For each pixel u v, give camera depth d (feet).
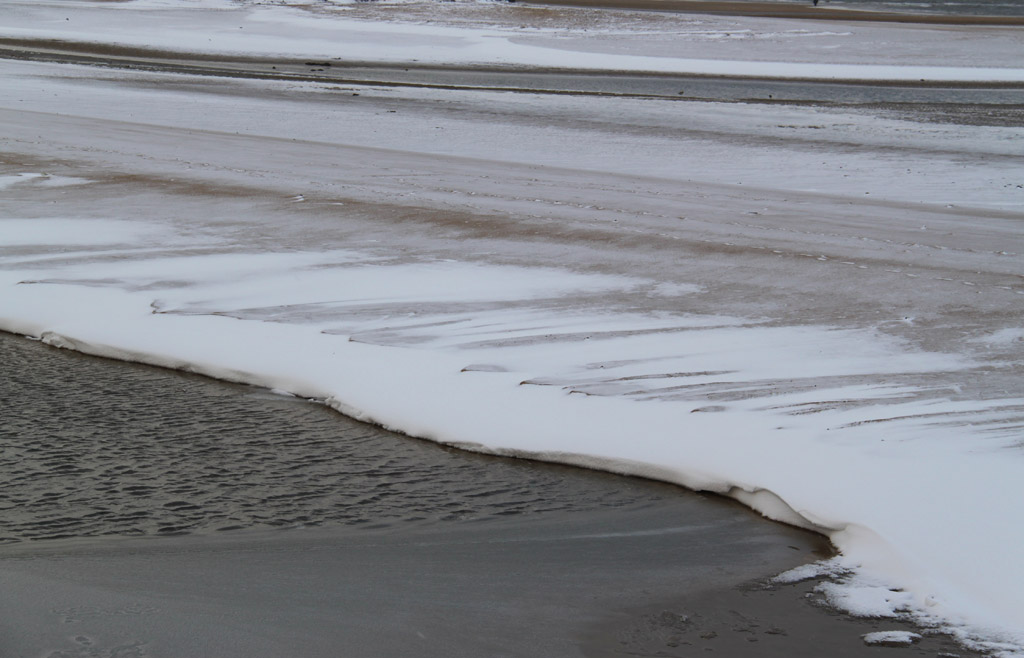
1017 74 138.62
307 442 26.99
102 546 21.38
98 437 27.22
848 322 34.35
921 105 106.32
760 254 42.57
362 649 17.48
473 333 33.58
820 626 18.17
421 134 81.25
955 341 32.37
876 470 23.20
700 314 35.37
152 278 39.75
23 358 33.09
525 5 210.18
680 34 177.17
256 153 69.31
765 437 25.30
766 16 217.15
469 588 19.70
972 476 22.74
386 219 49.11
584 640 17.89
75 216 49.78
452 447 26.63
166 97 97.60
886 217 53.57
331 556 21.02
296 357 31.83
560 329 33.91
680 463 24.58
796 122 91.71
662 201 56.18
